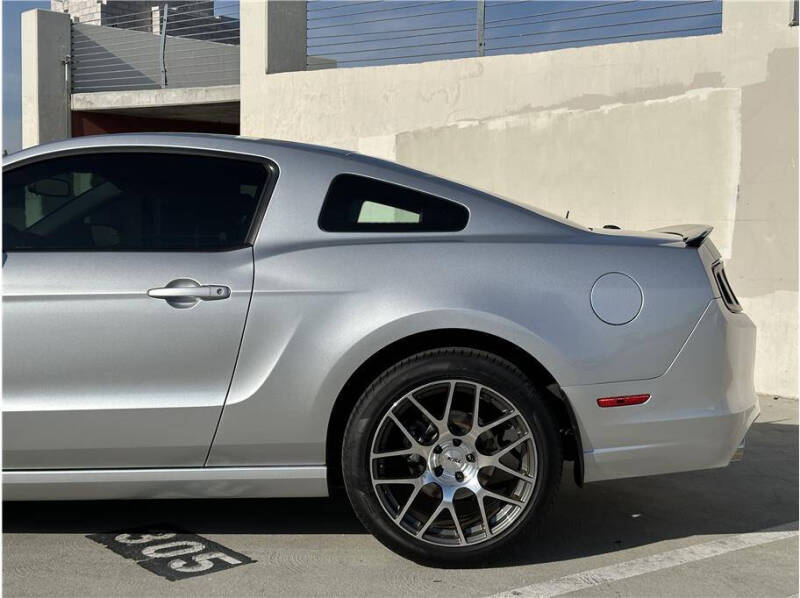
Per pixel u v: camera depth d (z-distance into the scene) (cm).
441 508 297
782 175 634
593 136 723
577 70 730
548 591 285
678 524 363
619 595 283
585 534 348
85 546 322
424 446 297
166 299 299
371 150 862
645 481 432
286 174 319
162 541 330
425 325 294
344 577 295
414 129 830
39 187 317
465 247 307
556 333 297
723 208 662
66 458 299
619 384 300
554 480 299
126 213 314
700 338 306
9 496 301
